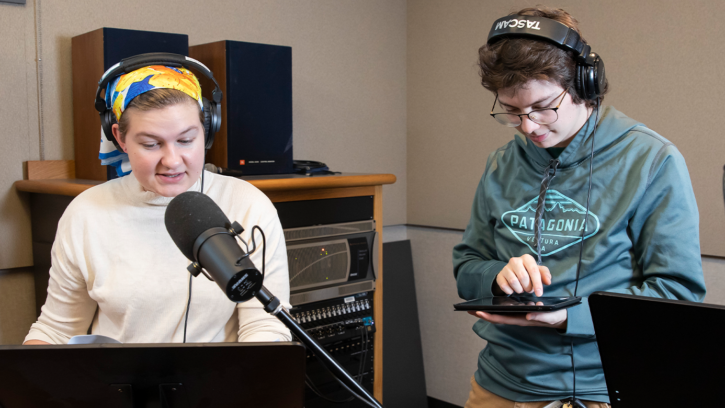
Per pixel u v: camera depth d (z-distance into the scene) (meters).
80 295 1.19
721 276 2.00
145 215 1.14
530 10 1.12
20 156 1.88
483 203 1.37
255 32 2.35
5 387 0.73
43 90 1.91
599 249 1.11
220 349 0.71
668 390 0.68
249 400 0.74
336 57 2.64
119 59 1.72
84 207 1.15
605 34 2.22
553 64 1.01
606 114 1.18
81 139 1.91
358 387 0.79
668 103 2.06
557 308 0.98
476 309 1.05
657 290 1.04
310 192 1.87
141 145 1.00
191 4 2.17
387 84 2.87
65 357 0.72
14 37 1.84
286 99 1.99
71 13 1.93
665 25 2.05
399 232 2.99
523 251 1.22
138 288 1.12
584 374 1.13
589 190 1.13
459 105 2.71
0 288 1.90
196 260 0.76
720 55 1.92
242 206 1.20
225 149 1.87
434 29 2.79
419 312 2.98
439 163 2.83
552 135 1.11
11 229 1.89
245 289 0.72
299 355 0.71
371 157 2.83
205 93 1.94
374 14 2.78
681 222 1.05
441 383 2.89
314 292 1.89
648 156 1.09
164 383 0.73
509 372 1.22
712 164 1.97
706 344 0.63
